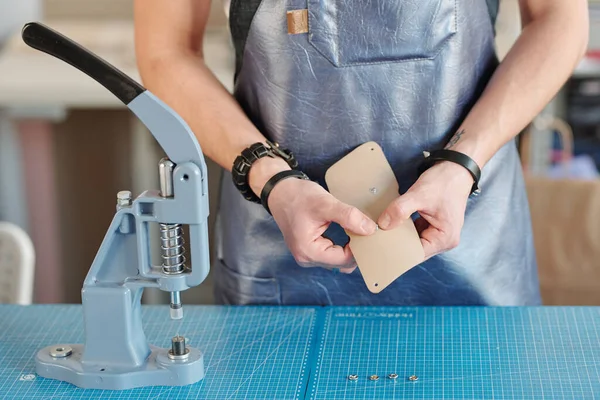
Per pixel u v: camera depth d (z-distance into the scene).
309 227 1.28
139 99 1.13
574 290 2.14
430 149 1.46
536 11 1.50
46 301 3.06
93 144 2.93
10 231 1.71
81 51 1.15
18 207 2.95
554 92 1.44
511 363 1.25
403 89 1.44
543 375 1.22
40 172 2.92
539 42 1.45
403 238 1.28
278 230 1.51
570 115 3.19
